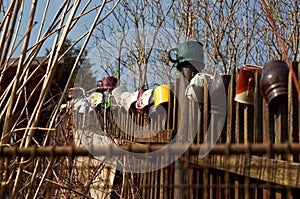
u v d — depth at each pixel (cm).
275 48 789
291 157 226
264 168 238
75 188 311
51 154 152
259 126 262
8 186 185
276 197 234
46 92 202
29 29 197
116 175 398
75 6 211
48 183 242
